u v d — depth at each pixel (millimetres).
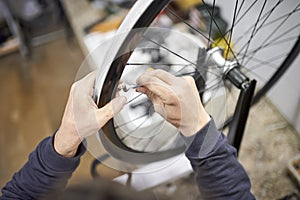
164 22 937
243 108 649
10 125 1525
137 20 421
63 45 1762
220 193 525
